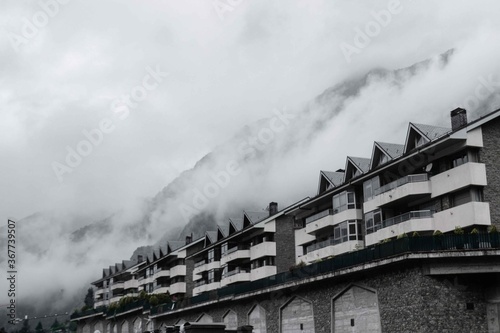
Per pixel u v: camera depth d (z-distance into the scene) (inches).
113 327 3521.2
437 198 1585.9
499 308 1226.6
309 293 1640.0
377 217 1756.9
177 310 2513.5
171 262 3754.9
